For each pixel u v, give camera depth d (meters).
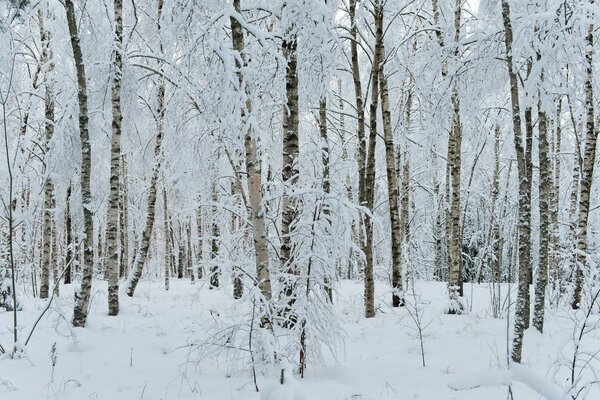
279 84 7.22
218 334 5.48
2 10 8.32
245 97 5.45
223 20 5.80
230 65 5.44
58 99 12.95
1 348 6.28
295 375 5.48
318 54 6.82
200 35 6.18
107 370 5.82
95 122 10.57
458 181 10.58
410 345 7.10
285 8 6.23
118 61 9.45
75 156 10.16
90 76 10.14
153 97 12.98
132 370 5.84
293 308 5.40
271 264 6.34
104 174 13.92
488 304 11.16
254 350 5.41
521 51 6.28
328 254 5.57
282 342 5.84
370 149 9.96
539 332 7.46
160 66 12.39
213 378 5.49
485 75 8.55
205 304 11.40
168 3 10.34
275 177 7.60
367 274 9.73
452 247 10.41
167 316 9.62
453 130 11.64
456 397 4.91
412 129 15.56
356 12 9.99
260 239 5.77
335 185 6.71
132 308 10.58
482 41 8.27
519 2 7.81
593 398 4.65
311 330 5.41
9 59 9.49
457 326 8.44
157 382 5.35
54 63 11.41
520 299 5.95
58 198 15.25
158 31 11.30
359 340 7.66
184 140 10.38
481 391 5.03
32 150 12.20
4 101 6.20
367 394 4.97
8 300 9.58
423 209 21.45
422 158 17.62
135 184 23.42
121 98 10.62
